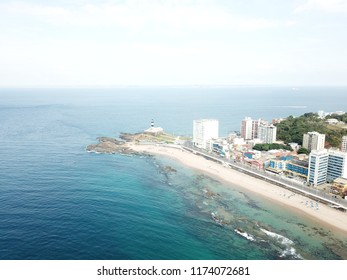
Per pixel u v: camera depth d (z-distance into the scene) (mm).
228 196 137000
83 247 88375
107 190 134750
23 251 85062
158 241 94250
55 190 131625
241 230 103812
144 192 135875
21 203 116500
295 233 104250
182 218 111562
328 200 127938
